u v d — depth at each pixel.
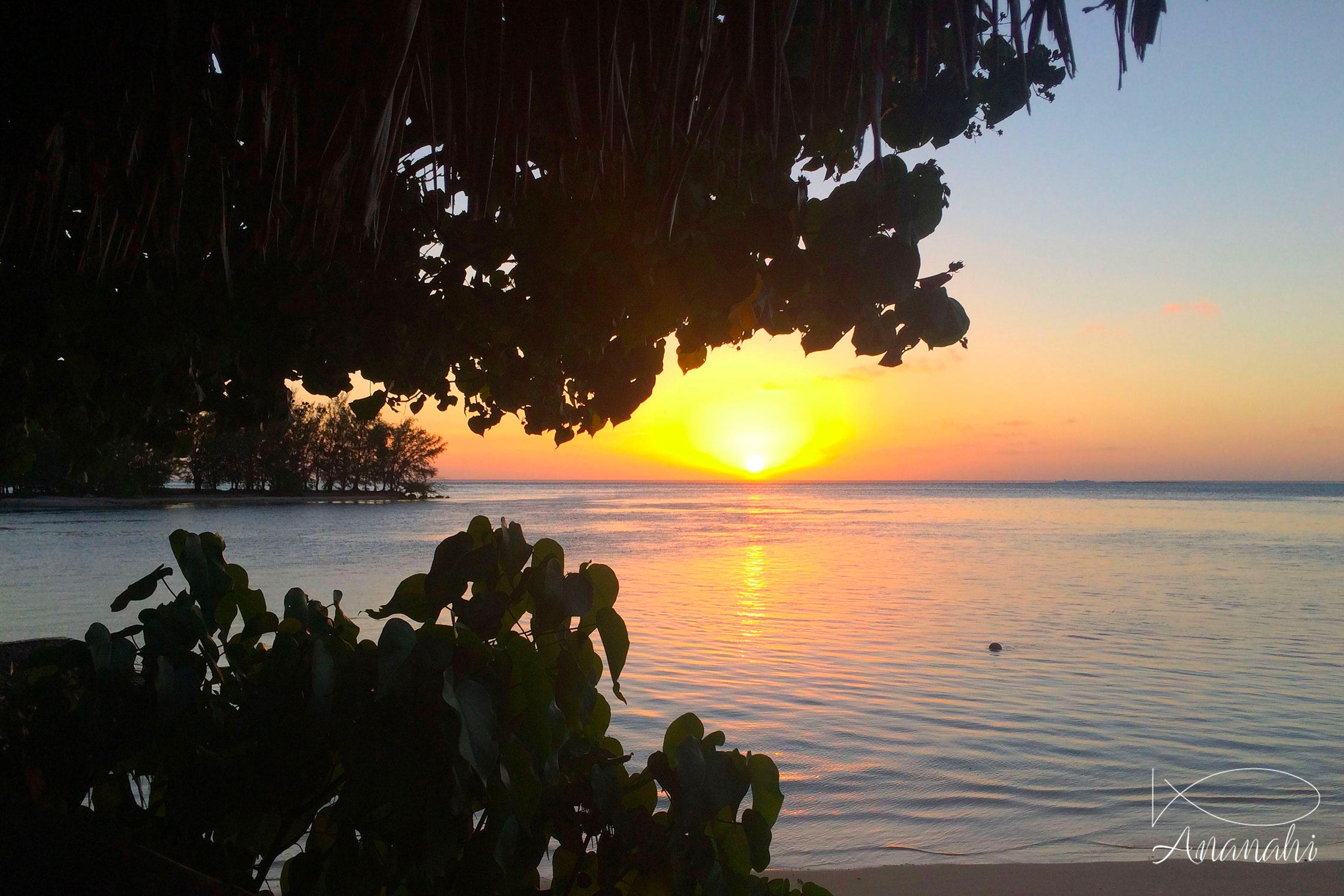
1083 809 5.75
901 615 14.47
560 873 1.74
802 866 4.79
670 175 1.56
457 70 1.77
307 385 1.88
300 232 1.82
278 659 1.62
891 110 1.86
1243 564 24.27
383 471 100.19
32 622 13.28
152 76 1.73
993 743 7.16
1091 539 36.03
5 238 1.92
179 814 1.56
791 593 17.64
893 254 1.54
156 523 44.72
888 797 5.91
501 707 1.62
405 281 1.74
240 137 1.89
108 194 1.80
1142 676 9.80
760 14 1.54
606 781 1.59
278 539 34.31
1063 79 1.84
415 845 1.53
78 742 1.54
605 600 1.87
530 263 1.56
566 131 1.60
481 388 1.99
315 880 1.64
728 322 1.62
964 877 4.45
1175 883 4.39
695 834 1.58
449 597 1.74
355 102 1.69
